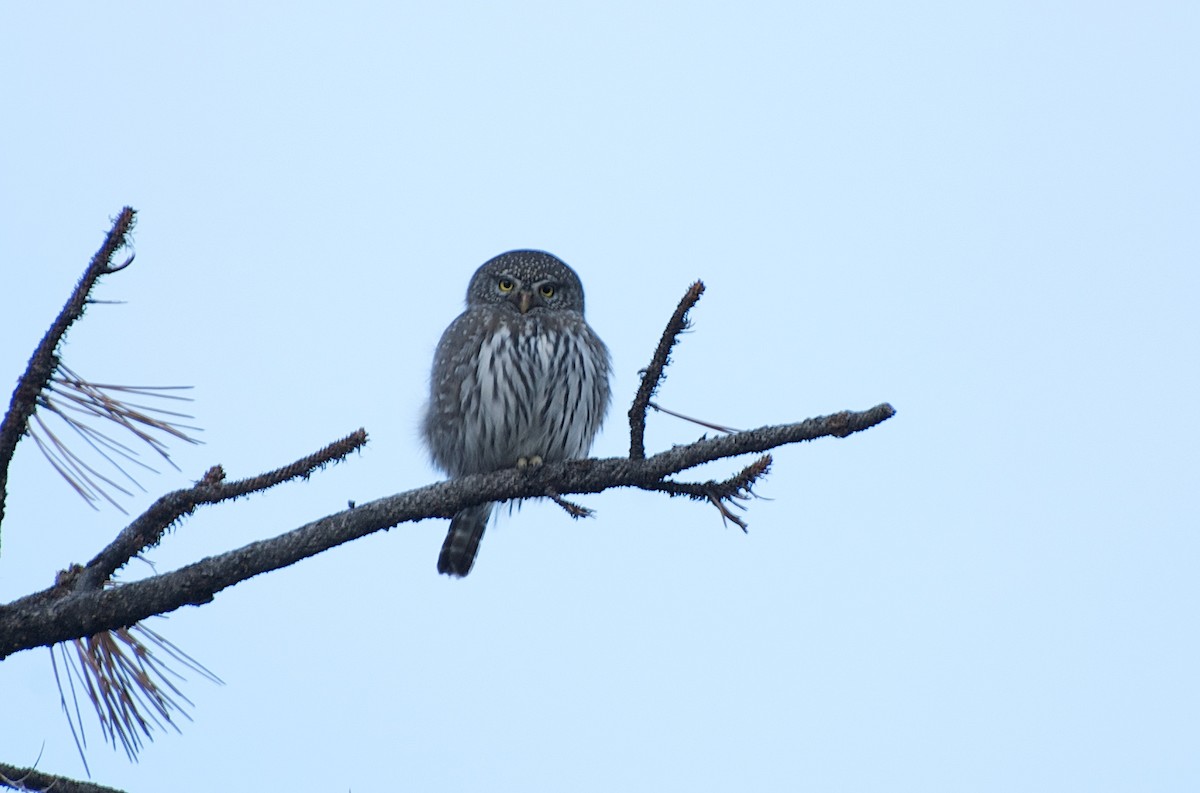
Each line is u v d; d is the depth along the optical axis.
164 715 8.71
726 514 9.34
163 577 8.62
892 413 9.05
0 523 7.55
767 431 9.25
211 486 8.59
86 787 7.83
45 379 7.26
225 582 8.80
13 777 7.74
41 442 7.21
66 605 8.41
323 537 9.19
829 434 9.13
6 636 8.30
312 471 8.48
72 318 7.31
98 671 8.65
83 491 7.14
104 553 8.70
